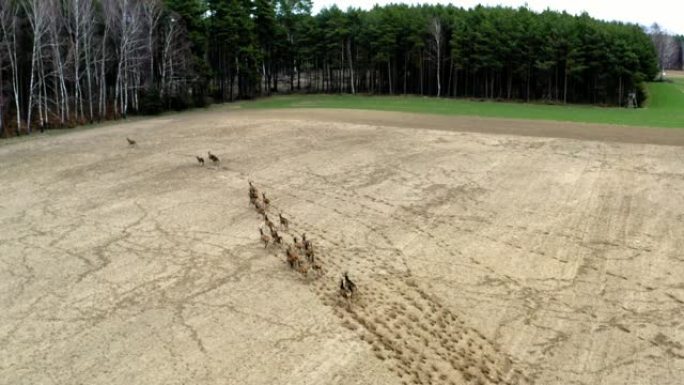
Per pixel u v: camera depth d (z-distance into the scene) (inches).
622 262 798.5
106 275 775.7
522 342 626.2
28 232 930.1
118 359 589.6
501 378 566.3
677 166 1217.4
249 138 1610.5
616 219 944.9
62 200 1090.1
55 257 834.2
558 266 791.7
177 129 1817.2
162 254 839.1
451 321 663.8
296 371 567.5
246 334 632.4
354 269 788.0
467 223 941.8
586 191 1079.6
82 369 573.6
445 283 749.3
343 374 563.2
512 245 856.9
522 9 3572.8
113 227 945.5
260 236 899.4
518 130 1658.5
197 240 887.7
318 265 796.0
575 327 653.3
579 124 1759.4
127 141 1626.5
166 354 596.7
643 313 678.5
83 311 684.7
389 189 1115.9
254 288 735.7
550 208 999.0
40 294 726.5
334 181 1173.1
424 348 611.2
